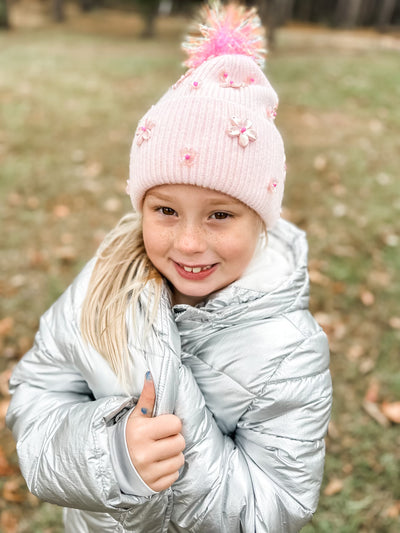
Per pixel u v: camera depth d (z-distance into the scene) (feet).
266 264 3.98
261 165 3.43
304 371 3.64
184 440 3.36
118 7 72.64
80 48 38.01
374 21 62.28
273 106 3.81
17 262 11.44
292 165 16.39
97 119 20.07
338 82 26.08
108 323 3.64
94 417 3.42
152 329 3.56
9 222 12.89
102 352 3.65
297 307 3.83
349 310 10.48
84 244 12.25
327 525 6.85
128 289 3.69
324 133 19.36
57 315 4.06
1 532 6.65
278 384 3.58
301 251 4.14
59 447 3.46
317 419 3.65
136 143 3.59
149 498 3.43
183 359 3.79
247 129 3.33
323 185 15.25
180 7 66.13
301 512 3.56
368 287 11.09
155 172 3.37
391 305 10.68
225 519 3.48
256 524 3.46
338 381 8.95
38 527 6.76
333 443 7.95
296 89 24.56
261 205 3.48
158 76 27.35
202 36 4.09
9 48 35.65
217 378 3.67
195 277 3.48
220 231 3.40
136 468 3.23
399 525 6.90
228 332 3.69
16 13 61.82
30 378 4.09
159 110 3.52
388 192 15.17
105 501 3.30
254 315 3.68
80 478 3.34
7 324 9.71
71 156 16.61
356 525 6.87
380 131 20.04
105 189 14.66
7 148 16.90
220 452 3.56
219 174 3.27
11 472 7.30
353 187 15.30
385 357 9.48
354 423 8.26
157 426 3.27
